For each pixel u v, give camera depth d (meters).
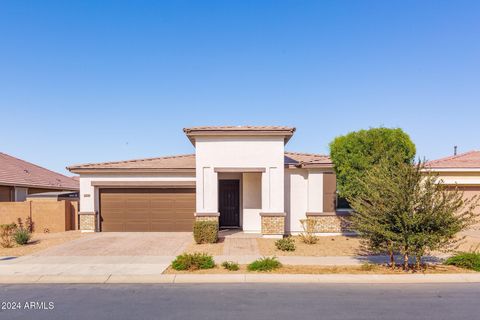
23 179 24.83
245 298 7.87
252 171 16.67
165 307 7.25
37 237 16.66
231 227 19.16
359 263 11.27
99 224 18.58
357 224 10.91
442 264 11.05
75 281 9.45
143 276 9.71
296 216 17.77
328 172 17.59
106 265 10.93
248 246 14.16
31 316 6.77
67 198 21.02
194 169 18.44
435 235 9.78
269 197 16.59
